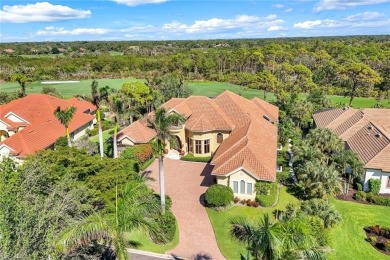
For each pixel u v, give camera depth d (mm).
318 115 61062
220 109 51625
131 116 60969
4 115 54250
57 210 19156
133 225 18641
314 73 119312
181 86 83500
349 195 38156
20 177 22688
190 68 137125
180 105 50938
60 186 22656
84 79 133250
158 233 21609
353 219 32844
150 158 48188
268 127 49906
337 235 29828
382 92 96062
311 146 41875
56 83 124188
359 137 46156
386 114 55219
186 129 49125
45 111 58406
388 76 106375
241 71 139000
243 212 33594
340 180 36031
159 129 30250
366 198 36719
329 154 41906
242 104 53531
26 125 53719
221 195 33562
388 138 40531
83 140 53469
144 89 71625
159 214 26828
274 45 157250
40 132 49000
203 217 32938
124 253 17719
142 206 19547
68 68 135250
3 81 125812
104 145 50125
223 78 128500
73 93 102438
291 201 35719
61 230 18547
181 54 145625
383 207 35469
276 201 35656
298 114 64625
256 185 34719
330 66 117375
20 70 130000
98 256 21203
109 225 18125
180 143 49906
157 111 31234
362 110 56281
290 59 141250
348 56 140000
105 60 143000
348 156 38656
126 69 139125
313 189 34844
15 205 17016
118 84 116312
